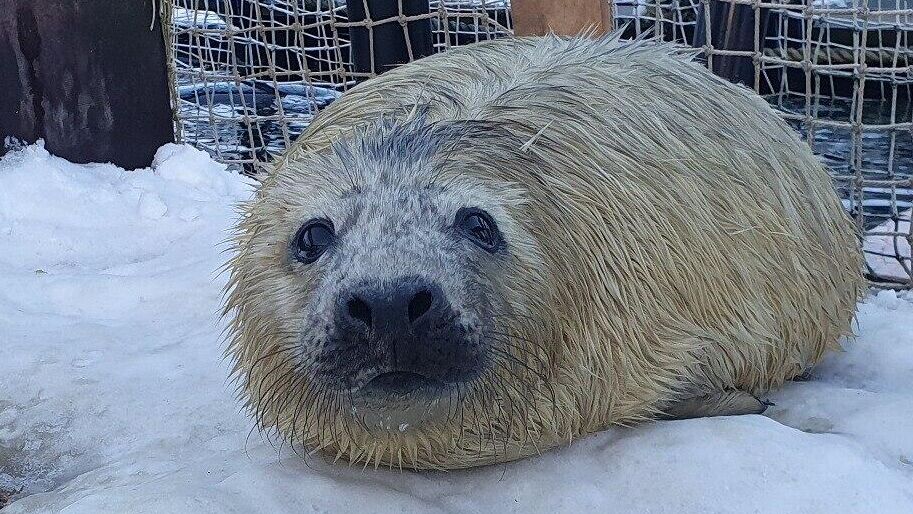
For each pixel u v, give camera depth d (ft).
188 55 8.16
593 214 4.64
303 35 7.90
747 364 4.90
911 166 7.16
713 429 4.52
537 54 5.16
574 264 4.55
